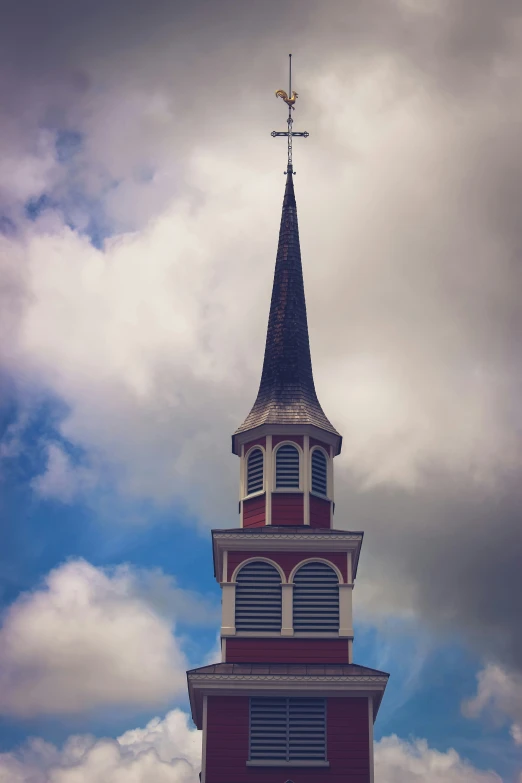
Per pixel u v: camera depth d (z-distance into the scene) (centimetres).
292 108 7912
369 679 6216
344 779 6103
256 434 6875
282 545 6512
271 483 6731
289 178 7781
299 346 7238
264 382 7131
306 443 6812
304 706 6241
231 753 6144
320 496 6769
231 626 6400
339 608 6438
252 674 6222
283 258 7544
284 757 6147
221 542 6525
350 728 6194
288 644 6372
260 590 6469
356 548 6525
